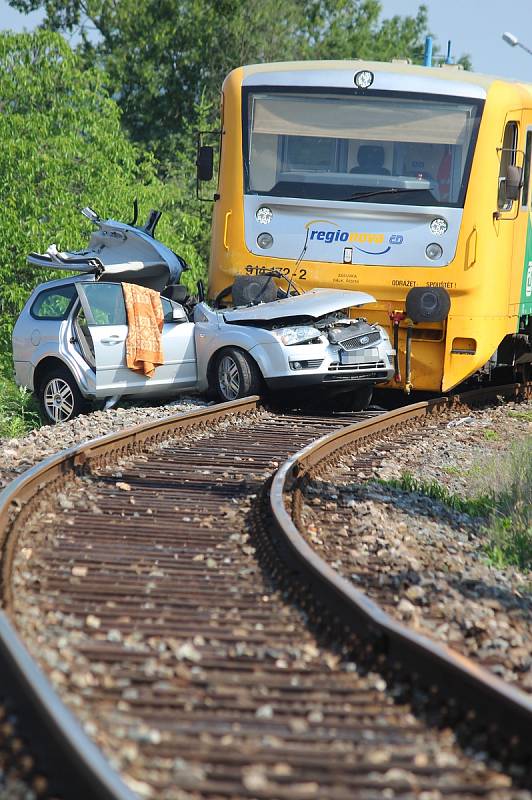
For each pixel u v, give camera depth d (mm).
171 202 88625
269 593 16000
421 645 12109
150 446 28250
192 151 125438
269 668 12703
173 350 36969
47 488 21891
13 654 11164
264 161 38188
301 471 25031
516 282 40031
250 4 135375
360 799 9367
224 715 11094
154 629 14008
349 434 31109
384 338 37406
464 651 14555
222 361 36812
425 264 37406
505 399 45688
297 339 35594
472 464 31031
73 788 9000
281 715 11281
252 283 37562
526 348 44156
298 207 37875
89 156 72875
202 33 131125
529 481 27188
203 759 9914
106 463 25453
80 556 17547
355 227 37594
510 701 10594
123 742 10078
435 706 11609
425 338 38469
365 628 13461
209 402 38125
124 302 35844
